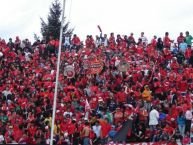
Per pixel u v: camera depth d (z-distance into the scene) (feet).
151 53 165.89
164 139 114.42
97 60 152.56
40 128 116.57
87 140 110.93
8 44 176.24
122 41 172.14
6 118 124.77
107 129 114.83
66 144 110.22
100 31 175.01
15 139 111.75
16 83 151.84
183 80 149.18
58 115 122.83
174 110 124.57
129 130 105.40
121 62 151.02
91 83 147.13
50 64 164.35
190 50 165.68
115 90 140.46
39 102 133.80
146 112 122.83
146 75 147.54
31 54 174.09
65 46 175.22
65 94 136.67
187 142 113.09
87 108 127.13
